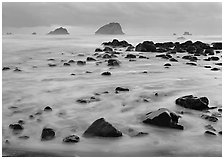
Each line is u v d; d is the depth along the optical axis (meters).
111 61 14.03
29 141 5.45
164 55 17.30
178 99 7.23
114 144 5.30
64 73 11.82
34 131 5.88
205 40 45.75
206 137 5.55
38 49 22.50
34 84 9.80
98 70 12.40
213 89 8.65
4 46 24.50
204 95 8.02
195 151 5.04
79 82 9.88
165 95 7.97
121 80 10.05
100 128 5.61
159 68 12.88
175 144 5.29
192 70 12.30
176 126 5.91
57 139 5.51
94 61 15.12
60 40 37.47
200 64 14.67
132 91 8.39
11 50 21.58
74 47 24.53
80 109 7.04
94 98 7.80
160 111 6.19
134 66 13.48
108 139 5.47
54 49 22.56
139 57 16.56
